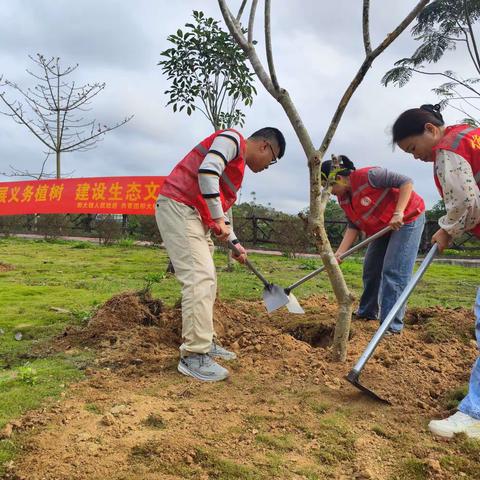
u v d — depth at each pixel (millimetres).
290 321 4828
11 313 5195
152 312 4578
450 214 2842
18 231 18219
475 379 2748
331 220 17922
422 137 3021
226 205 3549
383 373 3361
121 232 16156
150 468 2205
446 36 14094
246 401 2934
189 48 8461
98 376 3293
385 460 2373
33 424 2590
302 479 2189
